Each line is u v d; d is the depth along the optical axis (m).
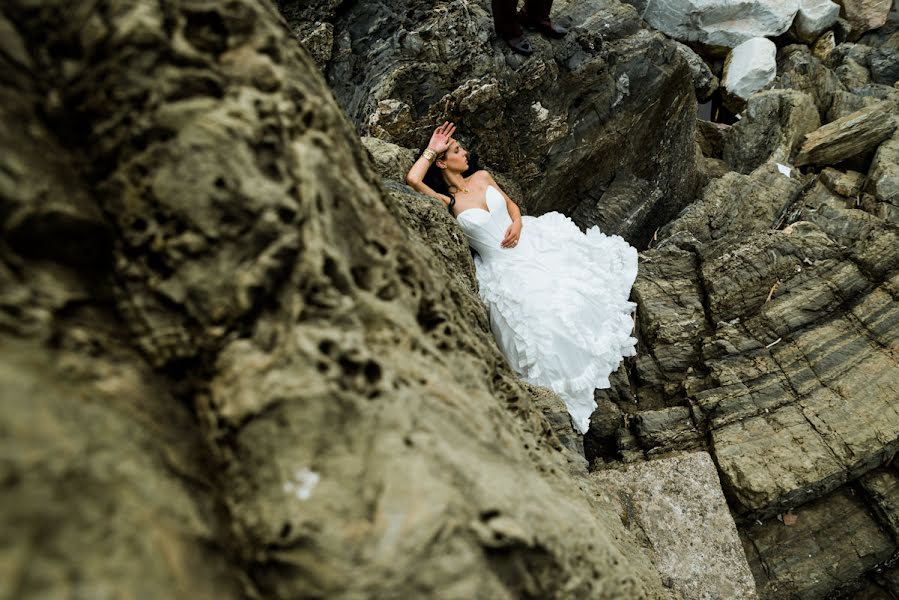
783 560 2.79
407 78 3.75
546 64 4.00
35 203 0.77
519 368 3.28
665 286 3.99
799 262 3.84
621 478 2.46
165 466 0.76
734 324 3.69
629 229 4.75
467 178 3.69
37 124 0.83
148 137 0.88
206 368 0.91
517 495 0.98
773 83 7.47
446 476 0.89
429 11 3.84
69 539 0.59
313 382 0.86
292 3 3.85
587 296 3.42
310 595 0.80
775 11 7.82
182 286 0.90
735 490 2.88
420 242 1.58
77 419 0.67
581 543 1.10
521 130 4.16
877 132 5.48
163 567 0.65
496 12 3.83
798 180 5.23
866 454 2.82
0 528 0.54
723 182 4.98
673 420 3.30
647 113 4.62
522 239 3.62
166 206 0.89
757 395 3.22
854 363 3.21
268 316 0.91
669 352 3.66
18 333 0.69
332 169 1.01
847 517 2.87
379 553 0.80
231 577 0.77
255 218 0.90
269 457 0.85
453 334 1.24
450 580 0.83
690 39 8.16
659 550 2.23
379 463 0.86
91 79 0.87
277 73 0.96
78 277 0.86
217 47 0.93
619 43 4.45
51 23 0.85
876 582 2.80
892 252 3.63
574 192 4.70
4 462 0.57
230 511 0.84
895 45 8.17
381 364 0.93
